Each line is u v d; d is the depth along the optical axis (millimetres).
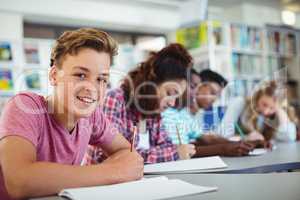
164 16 5145
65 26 4613
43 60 3850
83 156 1053
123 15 4789
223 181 799
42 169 711
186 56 1519
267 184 739
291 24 5883
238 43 4172
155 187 728
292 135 2322
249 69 4238
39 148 902
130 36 5195
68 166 749
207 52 3891
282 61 4672
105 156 1124
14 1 3996
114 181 768
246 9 5305
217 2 5203
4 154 740
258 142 1687
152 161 1258
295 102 4590
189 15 4180
